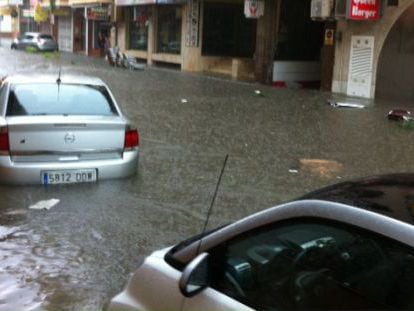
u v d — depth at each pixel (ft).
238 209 23.71
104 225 20.79
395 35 74.28
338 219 7.80
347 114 55.57
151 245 19.25
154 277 9.78
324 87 80.07
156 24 123.65
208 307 8.61
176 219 21.93
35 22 201.16
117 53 110.63
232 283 8.83
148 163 30.91
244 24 114.62
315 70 92.12
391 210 7.66
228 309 8.43
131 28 135.85
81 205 22.54
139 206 23.06
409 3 67.56
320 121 50.21
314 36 93.15
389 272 7.16
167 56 119.14
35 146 23.24
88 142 23.97
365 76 73.51
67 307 14.85
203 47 112.27
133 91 68.33
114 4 136.26
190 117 49.24
